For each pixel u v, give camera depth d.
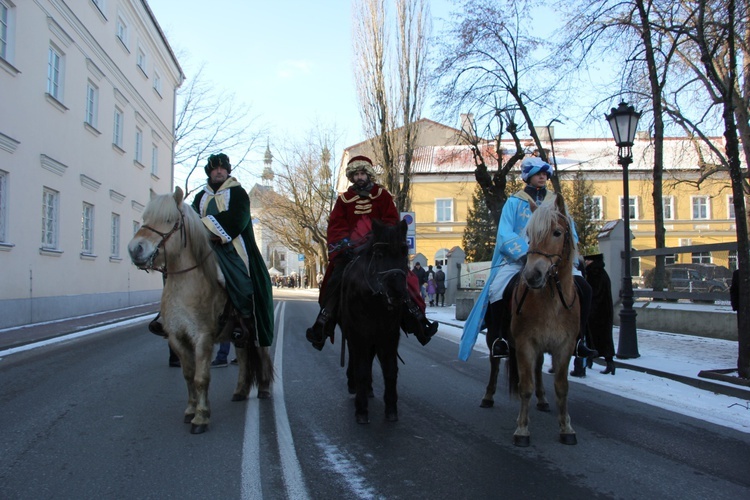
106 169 20.11
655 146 14.25
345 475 3.92
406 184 25.23
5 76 13.05
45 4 14.96
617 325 14.72
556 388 4.77
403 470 4.04
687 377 7.61
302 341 12.08
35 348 10.43
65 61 16.38
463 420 5.50
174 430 4.96
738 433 5.18
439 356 10.20
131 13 22.92
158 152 28.27
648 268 14.20
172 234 4.73
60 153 16.03
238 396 6.22
